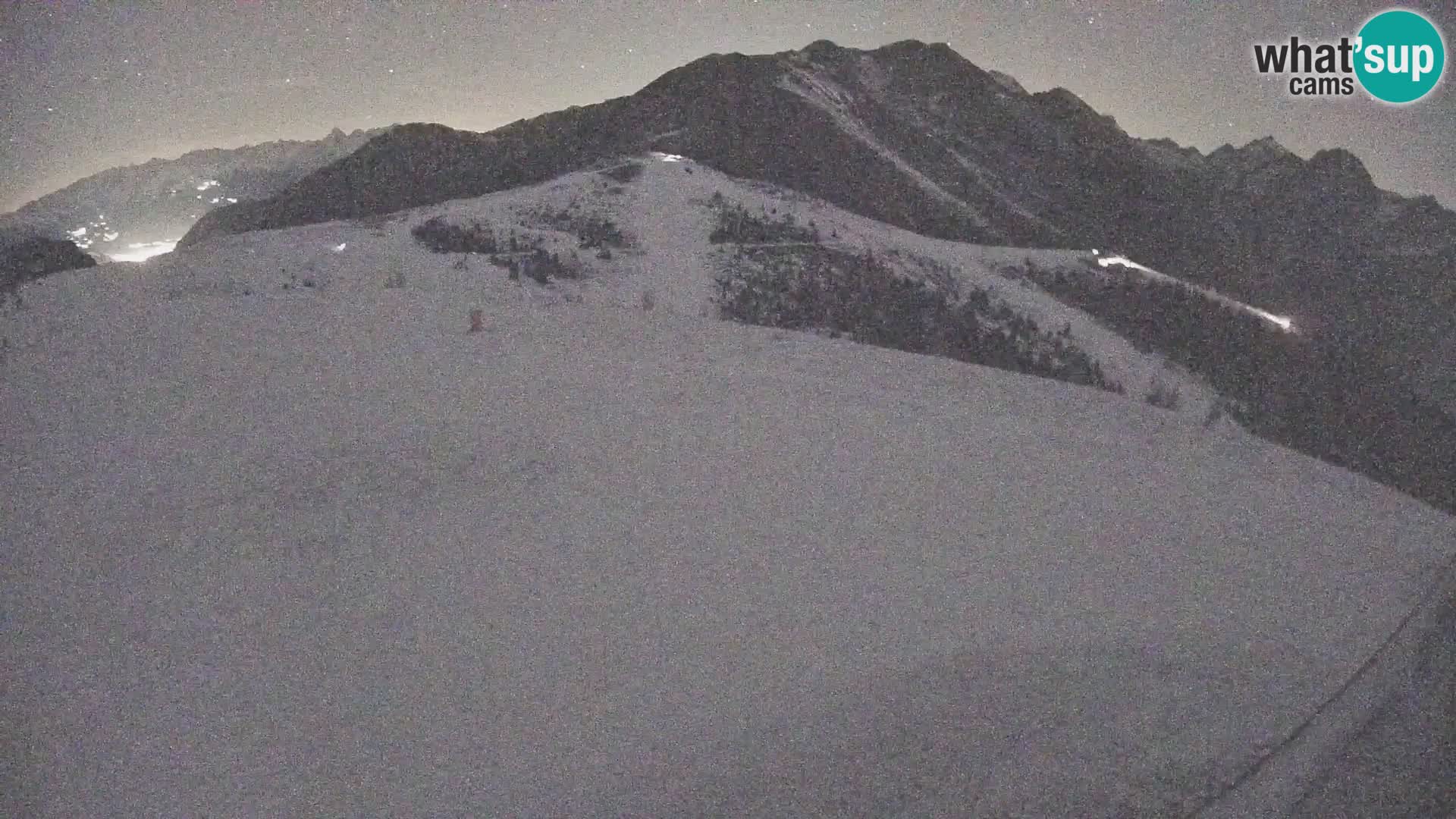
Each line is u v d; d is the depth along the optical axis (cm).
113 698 583
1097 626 665
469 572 752
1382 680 563
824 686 579
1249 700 551
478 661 620
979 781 476
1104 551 824
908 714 544
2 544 814
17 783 504
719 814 466
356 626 668
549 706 566
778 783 485
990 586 736
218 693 588
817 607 693
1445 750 477
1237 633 655
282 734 544
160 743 537
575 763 512
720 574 748
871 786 479
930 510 905
